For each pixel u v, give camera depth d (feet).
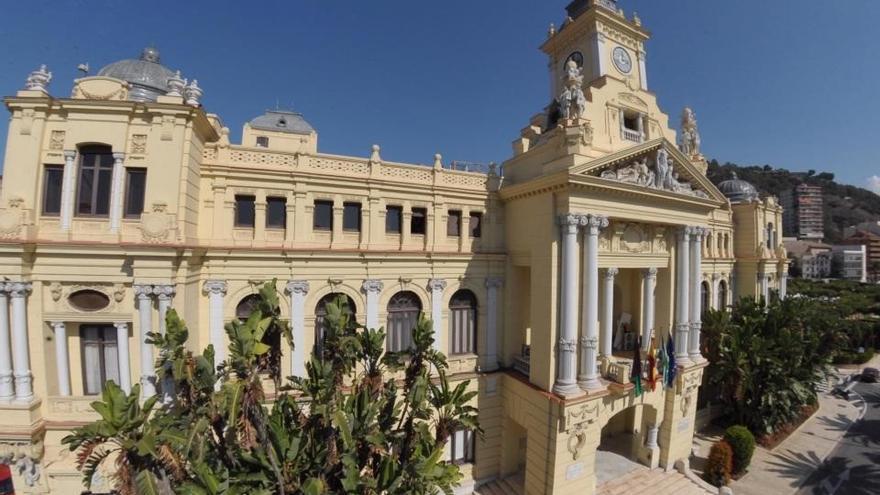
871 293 238.27
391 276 71.00
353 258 67.92
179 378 40.55
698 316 87.92
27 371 49.85
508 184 83.25
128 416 36.27
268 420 43.01
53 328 51.24
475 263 78.64
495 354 79.97
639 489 74.90
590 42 85.71
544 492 67.41
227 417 41.11
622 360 83.51
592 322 69.10
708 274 117.91
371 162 70.44
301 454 42.29
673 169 82.17
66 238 51.11
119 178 52.13
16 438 48.52
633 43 90.02
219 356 59.98
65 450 51.19
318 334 66.74
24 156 50.78
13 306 49.08
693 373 85.20
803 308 111.45
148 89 65.51
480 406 76.79
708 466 80.28
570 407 65.51
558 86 95.86
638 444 83.92
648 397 78.64
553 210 68.85
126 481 35.76
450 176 77.87
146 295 50.39
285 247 63.72
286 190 65.05
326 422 41.32
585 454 68.95
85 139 51.83
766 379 95.20
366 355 49.73
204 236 60.90
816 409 118.83
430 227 75.25
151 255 50.03
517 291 82.02
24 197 50.42
